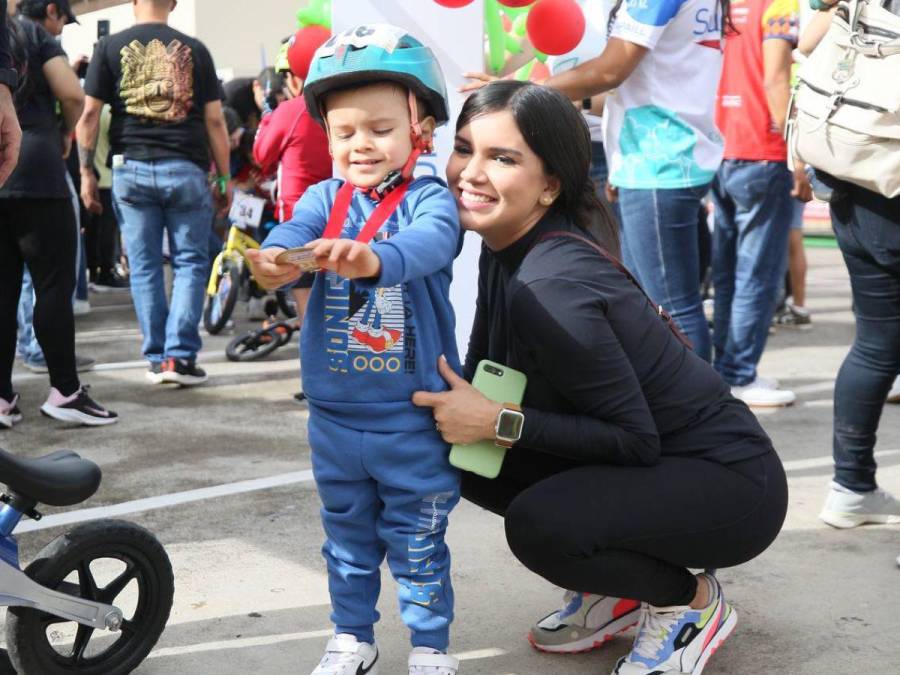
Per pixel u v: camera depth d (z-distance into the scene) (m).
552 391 2.46
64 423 5.11
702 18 4.17
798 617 2.91
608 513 2.33
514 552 2.43
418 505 2.37
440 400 2.30
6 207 4.73
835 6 3.21
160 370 6.09
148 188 5.74
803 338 7.39
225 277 7.64
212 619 2.89
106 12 12.89
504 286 2.53
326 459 2.36
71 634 2.82
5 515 2.37
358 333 2.29
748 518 2.42
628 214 4.38
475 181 2.35
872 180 3.02
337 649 2.44
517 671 2.64
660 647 2.51
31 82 4.61
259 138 5.15
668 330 2.47
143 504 3.89
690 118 4.21
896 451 4.48
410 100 2.27
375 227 2.27
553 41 3.79
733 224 5.52
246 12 13.22
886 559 3.30
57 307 4.92
